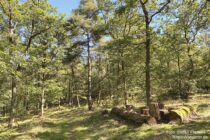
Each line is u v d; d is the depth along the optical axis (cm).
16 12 1970
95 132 1486
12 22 2034
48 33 2492
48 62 2450
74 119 2052
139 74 2259
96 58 3575
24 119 2750
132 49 1984
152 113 1430
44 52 2473
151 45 1941
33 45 2361
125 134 1320
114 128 1480
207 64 1802
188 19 1557
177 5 1692
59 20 2267
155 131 1255
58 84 2742
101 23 2655
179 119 1363
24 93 2348
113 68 2900
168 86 2422
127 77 2336
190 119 1416
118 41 1978
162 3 1770
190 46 2083
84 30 2761
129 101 3114
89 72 2878
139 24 2061
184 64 2547
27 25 2177
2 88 2559
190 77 1897
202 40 2622
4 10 1961
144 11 1828
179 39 1827
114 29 2491
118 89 2647
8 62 1712
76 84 4312
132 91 2805
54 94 2891
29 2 2022
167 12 1739
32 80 2250
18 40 2186
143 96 2880
